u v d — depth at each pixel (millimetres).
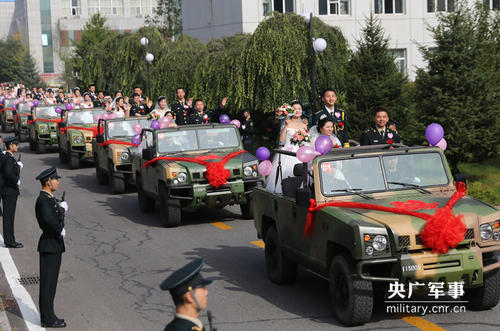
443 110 17047
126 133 19859
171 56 30156
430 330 7395
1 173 12812
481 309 8016
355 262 7398
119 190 18906
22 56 130875
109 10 164000
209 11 39594
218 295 9188
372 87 19844
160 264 11102
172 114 16938
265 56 23469
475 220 7387
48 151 30922
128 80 36281
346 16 35094
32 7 157125
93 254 12023
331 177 8281
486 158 17625
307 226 8156
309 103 23672
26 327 8188
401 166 8500
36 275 10727
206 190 13539
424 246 7188
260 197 9922
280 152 9367
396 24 35344
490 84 17203
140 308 8812
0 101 43125
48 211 8117
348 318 7480
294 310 8375
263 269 10516
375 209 7641
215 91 25594
